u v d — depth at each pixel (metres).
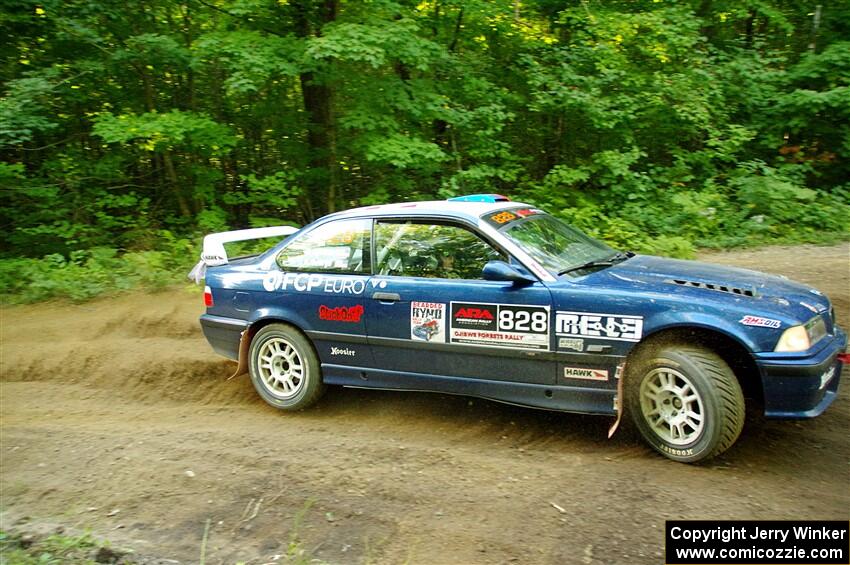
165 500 3.78
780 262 8.99
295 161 12.43
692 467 3.90
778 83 13.21
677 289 4.05
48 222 11.57
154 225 12.28
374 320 4.73
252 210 13.29
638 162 12.95
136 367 6.04
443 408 5.05
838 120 12.94
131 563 3.19
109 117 10.41
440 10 11.84
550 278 4.23
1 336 7.32
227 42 9.99
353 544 3.27
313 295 4.96
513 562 3.06
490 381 4.43
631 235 10.27
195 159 12.62
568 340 4.12
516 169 12.04
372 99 10.52
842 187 12.63
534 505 3.53
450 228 4.65
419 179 12.40
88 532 3.42
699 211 10.94
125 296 9.07
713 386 3.74
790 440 4.20
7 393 5.77
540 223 4.88
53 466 4.27
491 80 12.48
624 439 4.36
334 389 5.59
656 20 11.77
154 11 11.62
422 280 4.61
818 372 3.69
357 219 4.99
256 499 3.74
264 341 5.19
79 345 6.72
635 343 3.96
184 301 8.52
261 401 5.44
